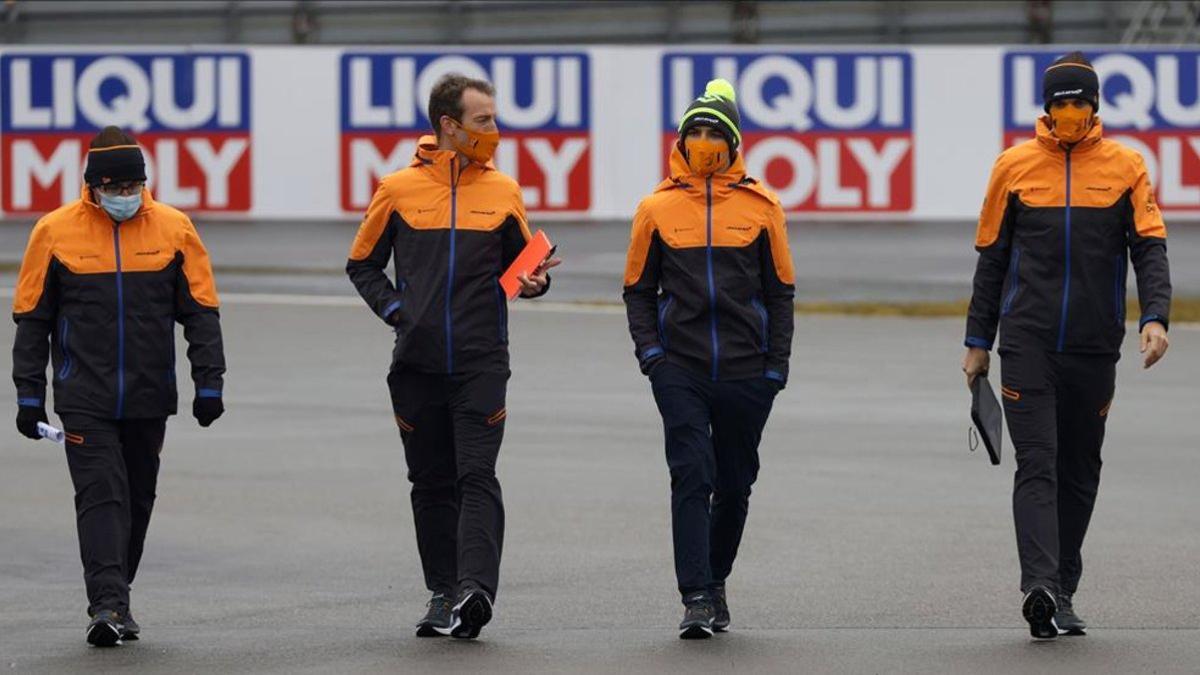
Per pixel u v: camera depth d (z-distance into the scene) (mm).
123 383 27531
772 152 84438
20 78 86688
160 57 86562
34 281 27578
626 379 58656
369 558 34562
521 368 60844
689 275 27641
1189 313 77312
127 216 27531
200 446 47000
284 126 86500
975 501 40219
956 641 27297
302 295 79750
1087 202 27734
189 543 35906
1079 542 28859
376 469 44031
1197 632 28000
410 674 25000
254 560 34375
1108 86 83500
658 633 28031
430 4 95000
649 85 85312
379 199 27938
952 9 93250
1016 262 28141
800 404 54094
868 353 65000
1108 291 27844
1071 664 25562
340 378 58750
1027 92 84062
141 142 86688
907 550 35156
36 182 86812
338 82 86188
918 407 53625
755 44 93875
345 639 27547
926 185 84188
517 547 35469
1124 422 51281
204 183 86625
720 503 28297
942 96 84125
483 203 27812
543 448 46781
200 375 27891
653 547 35500
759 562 34094
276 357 63188
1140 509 39469
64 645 27047
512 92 85438
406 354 27656
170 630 28359
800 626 28719
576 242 85250
